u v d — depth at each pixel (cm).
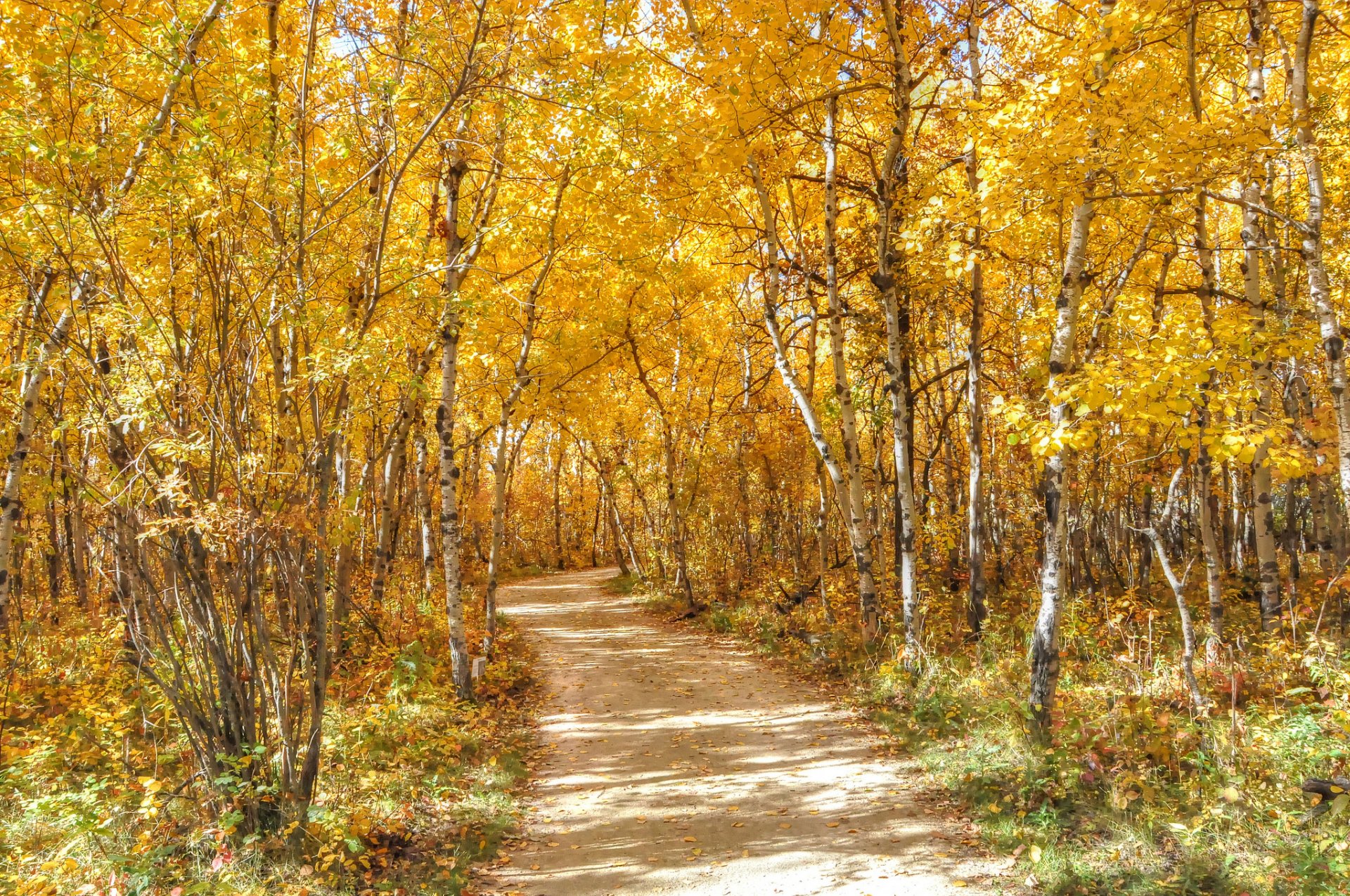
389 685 987
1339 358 616
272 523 509
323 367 530
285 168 577
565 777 761
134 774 605
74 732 677
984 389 1521
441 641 1310
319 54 746
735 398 1848
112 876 468
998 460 1700
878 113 1111
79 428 536
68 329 564
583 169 1044
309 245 588
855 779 707
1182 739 595
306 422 586
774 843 579
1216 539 1764
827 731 868
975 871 510
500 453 1326
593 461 2766
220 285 545
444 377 1047
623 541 3083
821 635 1317
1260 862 459
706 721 941
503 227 943
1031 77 899
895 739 808
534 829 633
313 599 585
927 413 1994
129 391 486
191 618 527
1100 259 1005
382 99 688
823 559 1500
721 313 2088
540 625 1819
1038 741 676
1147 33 623
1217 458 559
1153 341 594
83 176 505
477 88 706
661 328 1755
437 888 512
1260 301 828
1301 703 677
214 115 544
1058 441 583
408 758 745
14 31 504
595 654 1425
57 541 1447
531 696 1113
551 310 1459
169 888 465
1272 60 1019
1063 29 799
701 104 993
